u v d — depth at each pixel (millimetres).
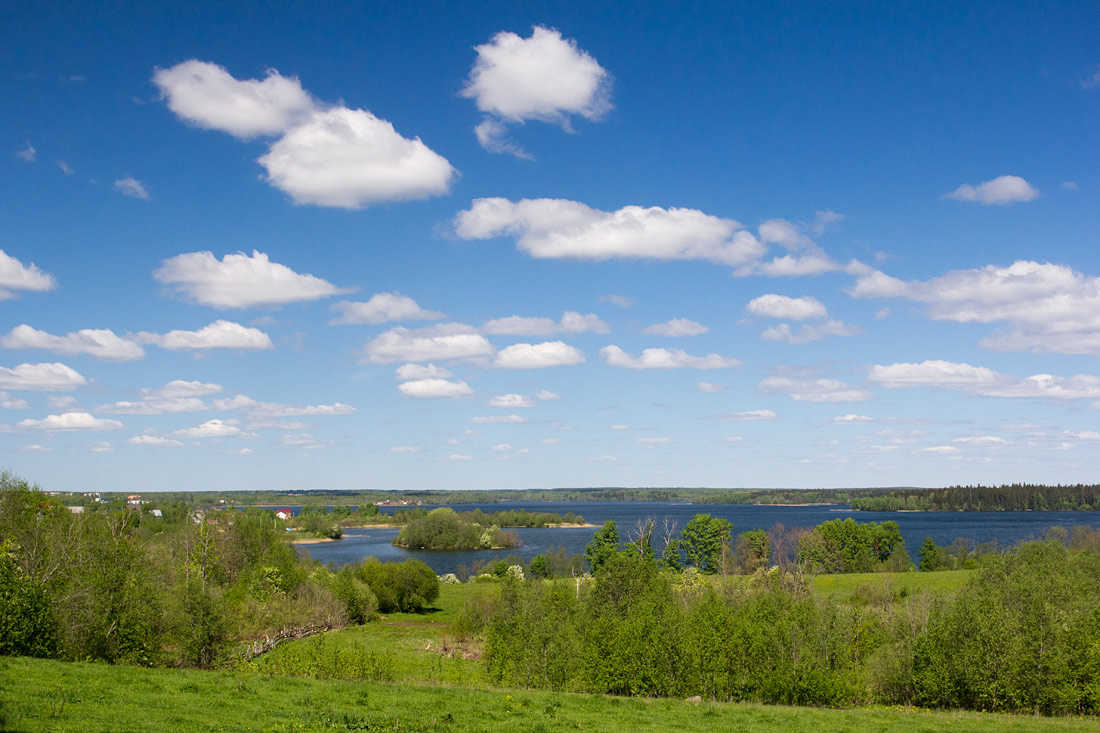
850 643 58344
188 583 53125
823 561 130000
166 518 152875
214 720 26125
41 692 27250
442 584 134375
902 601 88062
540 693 41188
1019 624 49812
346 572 104562
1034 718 41094
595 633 52094
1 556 42156
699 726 34344
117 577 46375
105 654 44156
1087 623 48969
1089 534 126812
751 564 123875
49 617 40688
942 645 50344
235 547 104562
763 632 51625
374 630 92062
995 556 75875
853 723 37188
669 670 49125
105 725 23453
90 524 60562
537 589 68000
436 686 40938
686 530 137000
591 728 31531
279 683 35719
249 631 76062
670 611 54844
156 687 31719
